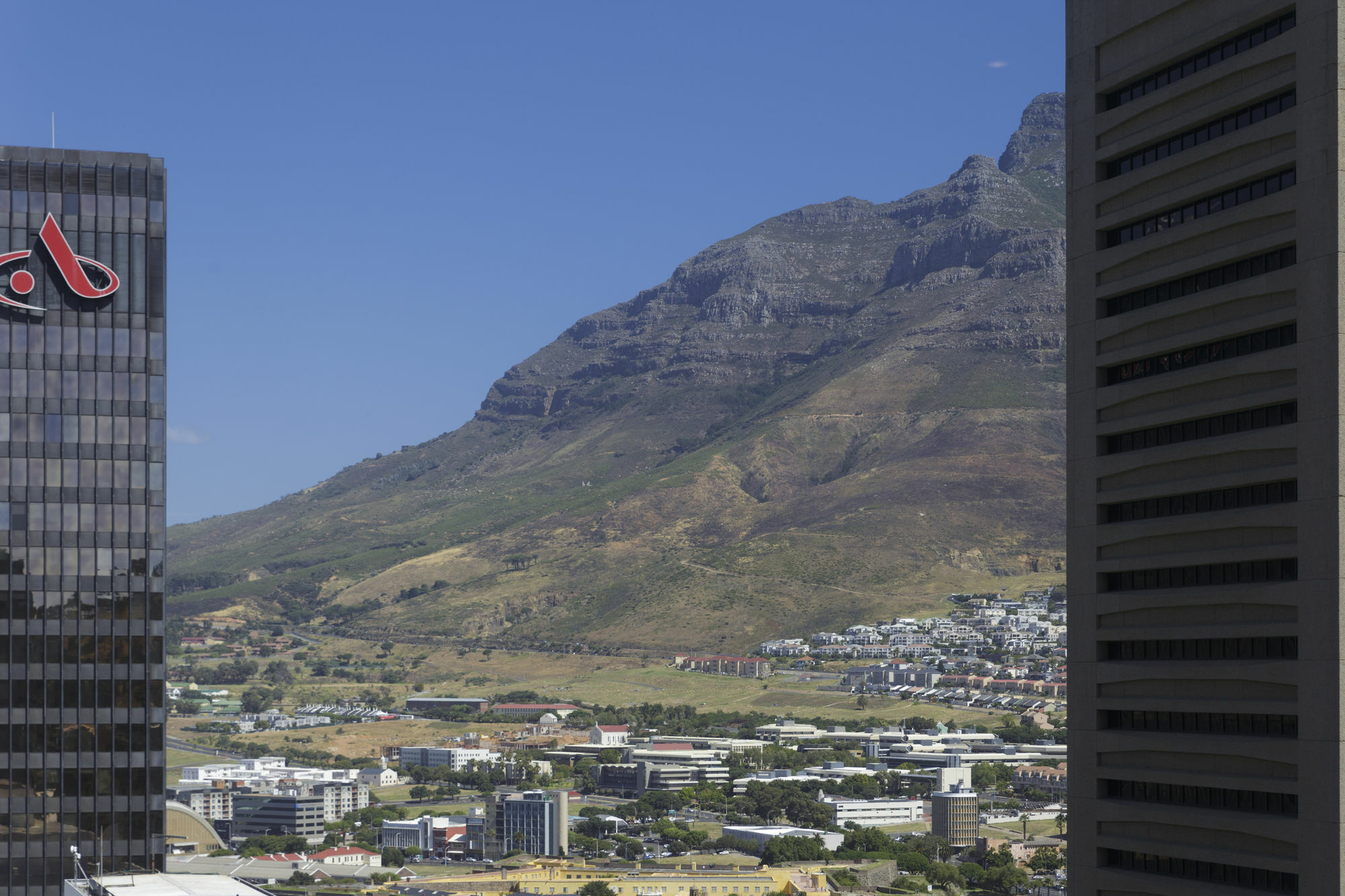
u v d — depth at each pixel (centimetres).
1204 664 14325
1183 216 14925
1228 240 14350
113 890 17588
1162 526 14875
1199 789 14450
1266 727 13800
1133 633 15100
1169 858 14725
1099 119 15812
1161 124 15088
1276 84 13862
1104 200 15725
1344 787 12950
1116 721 15425
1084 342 15888
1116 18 15638
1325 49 13375
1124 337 15512
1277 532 13775
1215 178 14438
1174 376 14862
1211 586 14425
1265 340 14025
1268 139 13950
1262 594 13800
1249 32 14338
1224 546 14300
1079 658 15725
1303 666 13350
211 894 17312
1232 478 14138
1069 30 16212
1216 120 14638
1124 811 15075
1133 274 15388
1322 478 13262
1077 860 15550
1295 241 13625
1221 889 14038
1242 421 14262
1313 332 13400
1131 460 15275
